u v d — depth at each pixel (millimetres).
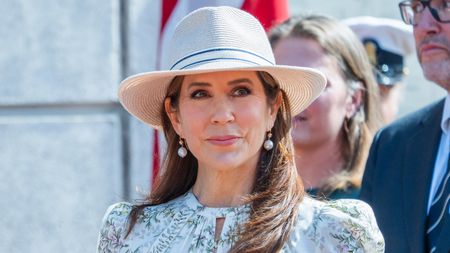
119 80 22578
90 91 22453
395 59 20188
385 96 19797
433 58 13875
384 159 14328
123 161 22734
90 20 22406
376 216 14102
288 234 11164
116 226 12039
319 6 23391
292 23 16812
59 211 22516
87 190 22609
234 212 11477
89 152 22609
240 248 11078
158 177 12438
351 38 16797
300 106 12211
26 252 22422
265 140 11688
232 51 11328
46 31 22234
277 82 11711
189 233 11547
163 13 18922
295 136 16234
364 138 16625
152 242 11711
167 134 12383
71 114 22562
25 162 22359
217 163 11312
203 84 11320
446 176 13430
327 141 16375
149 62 22641
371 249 11367
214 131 11297
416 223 13531
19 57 22141
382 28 20203
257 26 11641
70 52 22344
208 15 11500
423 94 23578
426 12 13883
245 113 11312
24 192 22375
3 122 22250
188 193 12117
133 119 22750
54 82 22312
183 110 11523
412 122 14383
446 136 13852
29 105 22297
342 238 11258
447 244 12992
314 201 11578
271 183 11516
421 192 13680
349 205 11500
